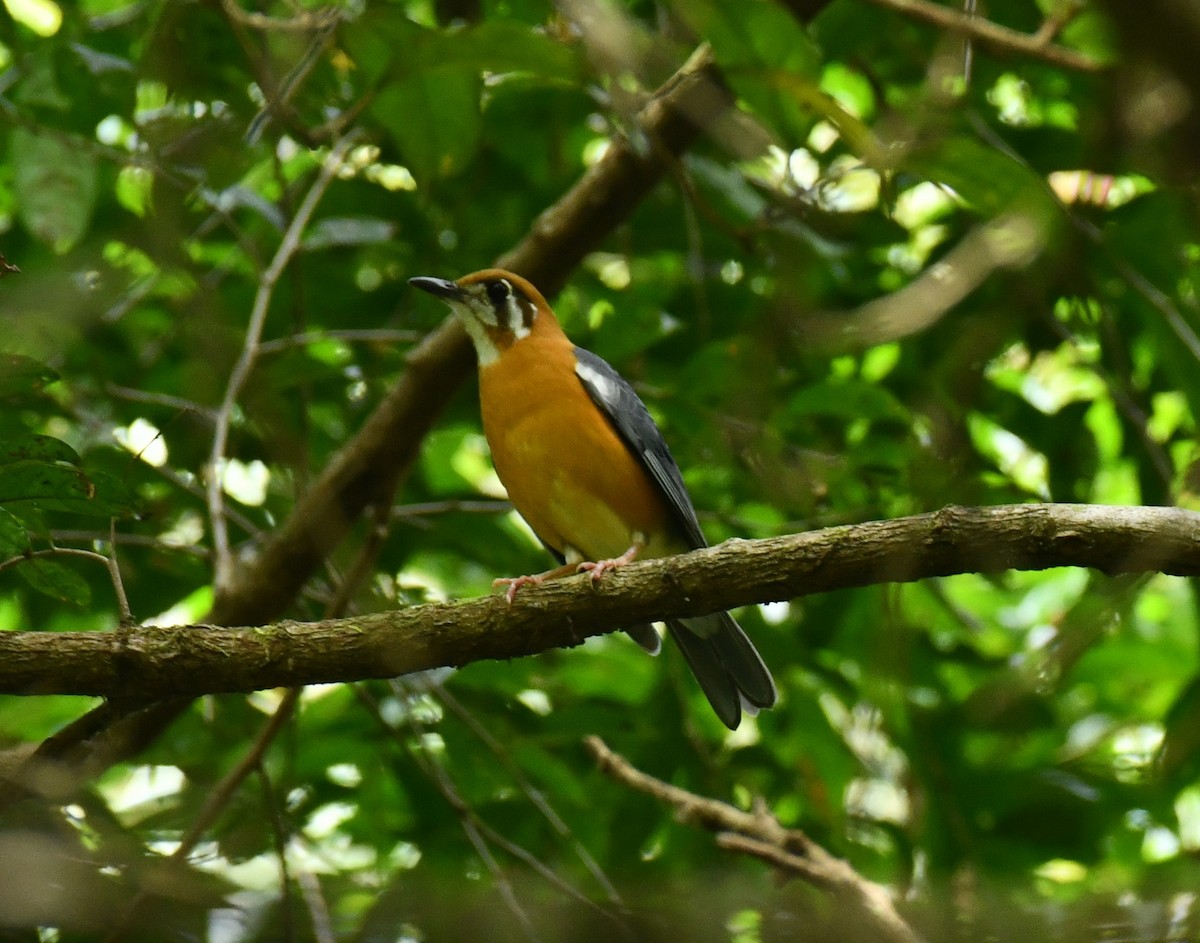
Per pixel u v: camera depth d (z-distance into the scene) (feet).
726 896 33.76
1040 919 31.68
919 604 45.93
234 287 44.19
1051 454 43.11
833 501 39.22
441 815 39.96
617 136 37.11
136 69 37.52
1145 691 48.29
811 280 33.99
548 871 33.19
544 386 36.50
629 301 40.42
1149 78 8.72
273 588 37.09
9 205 46.32
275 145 35.94
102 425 40.68
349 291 44.39
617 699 43.16
